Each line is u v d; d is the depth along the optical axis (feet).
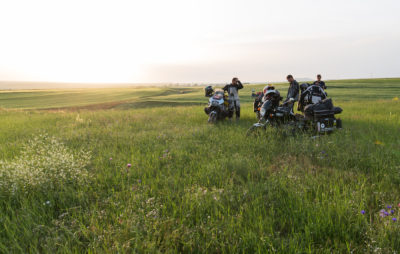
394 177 11.85
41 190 10.93
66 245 7.29
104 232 7.97
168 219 8.58
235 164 13.99
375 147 16.92
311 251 6.86
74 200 10.48
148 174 13.29
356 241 7.54
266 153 16.78
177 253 7.13
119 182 12.34
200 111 46.42
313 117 21.06
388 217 8.16
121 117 39.86
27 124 34.30
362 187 10.53
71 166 12.69
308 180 11.59
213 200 9.89
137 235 7.44
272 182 11.52
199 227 8.18
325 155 15.55
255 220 8.46
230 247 7.23
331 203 9.05
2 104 157.58
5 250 7.21
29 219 8.66
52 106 134.10
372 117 31.24
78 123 33.88
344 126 25.20
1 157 16.40
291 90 28.02
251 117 35.17
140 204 9.86
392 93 115.65
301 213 8.75
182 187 11.58
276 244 7.32
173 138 22.38
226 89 32.45
